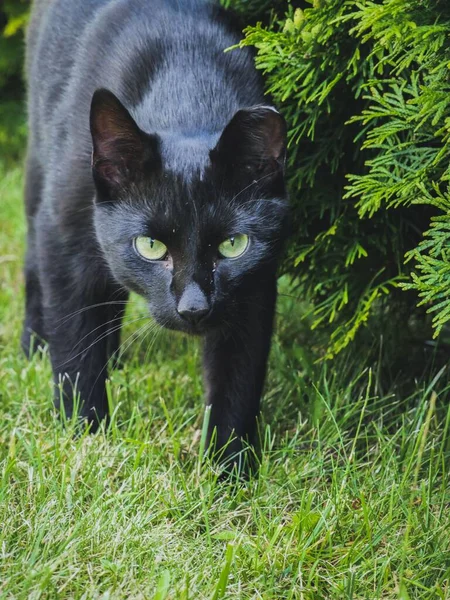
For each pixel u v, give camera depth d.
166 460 1.00
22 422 1.03
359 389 1.09
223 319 0.96
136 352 1.13
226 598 0.89
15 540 0.91
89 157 1.00
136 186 0.96
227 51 1.01
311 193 1.04
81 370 1.03
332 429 1.02
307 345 1.16
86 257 1.01
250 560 0.91
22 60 1.68
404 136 1.00
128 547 0.91
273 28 1.04
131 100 1.01
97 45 1.04
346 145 1.03
